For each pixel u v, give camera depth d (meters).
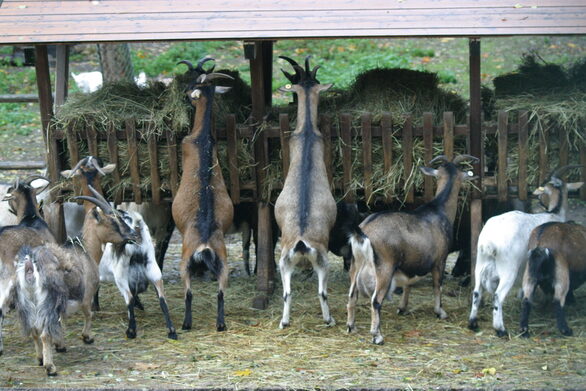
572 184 8.41
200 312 8.64
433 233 8.17
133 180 8.80
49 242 8.12
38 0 8.78
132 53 15.18
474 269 8.74
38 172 11.55
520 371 7.44
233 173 8.80
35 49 8.85
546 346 7.84
